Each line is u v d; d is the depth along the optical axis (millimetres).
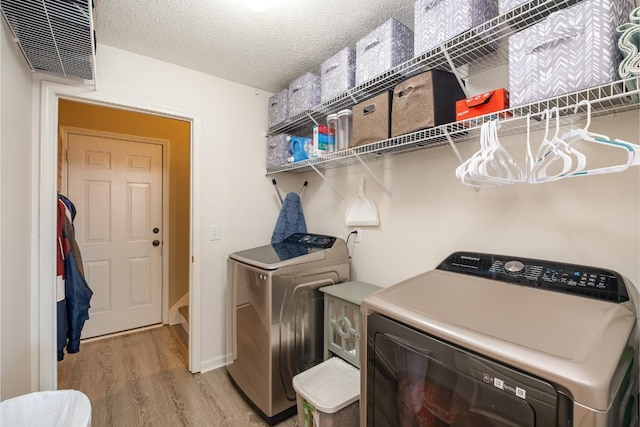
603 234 1088
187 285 3371
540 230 1245
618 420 603
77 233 2797
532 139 1271
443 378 792
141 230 3121
